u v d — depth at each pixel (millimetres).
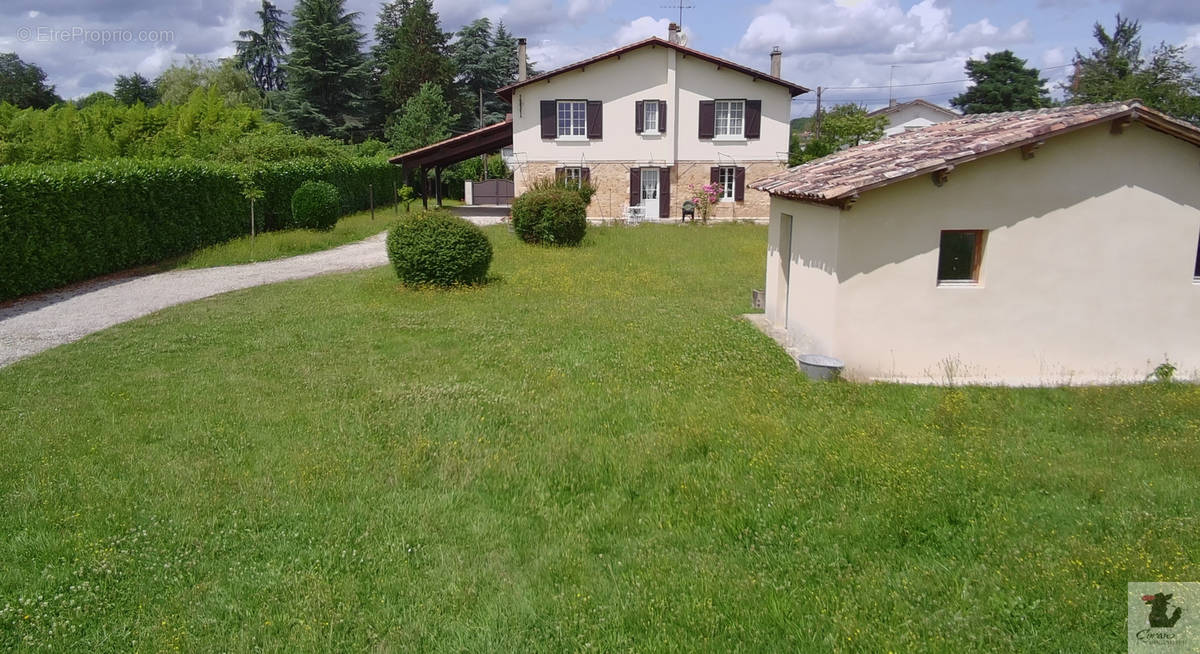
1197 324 10070
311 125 54812
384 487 6270
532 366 9938
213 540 5406
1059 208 9781
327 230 25750
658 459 6734
